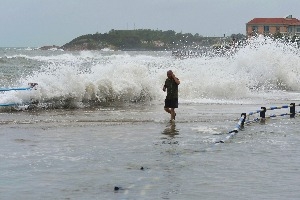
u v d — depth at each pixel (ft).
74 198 30.35
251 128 60.64
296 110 81.87
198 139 52.29
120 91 91.20
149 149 46.50
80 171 37.45
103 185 33.37
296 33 485.15
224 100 96.58
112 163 40.34
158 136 54.08
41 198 30.35
